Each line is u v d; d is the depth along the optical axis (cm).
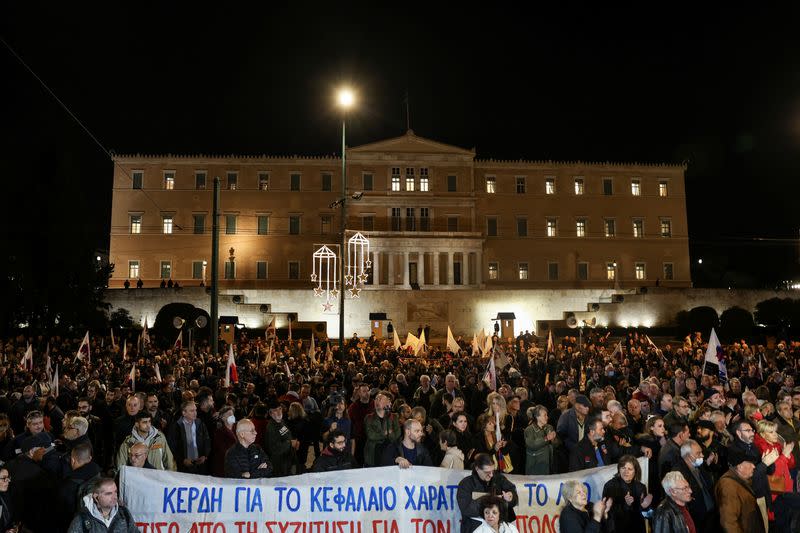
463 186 8150
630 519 877
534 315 7262
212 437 1273
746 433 983
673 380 1964
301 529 926
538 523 945
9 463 934
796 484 993
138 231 7844
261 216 7962
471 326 7106
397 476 947
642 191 8525
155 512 914
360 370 2536
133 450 930
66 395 1658
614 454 1049
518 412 1351
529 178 8400
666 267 8444
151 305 6544
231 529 920
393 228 8019
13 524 814
